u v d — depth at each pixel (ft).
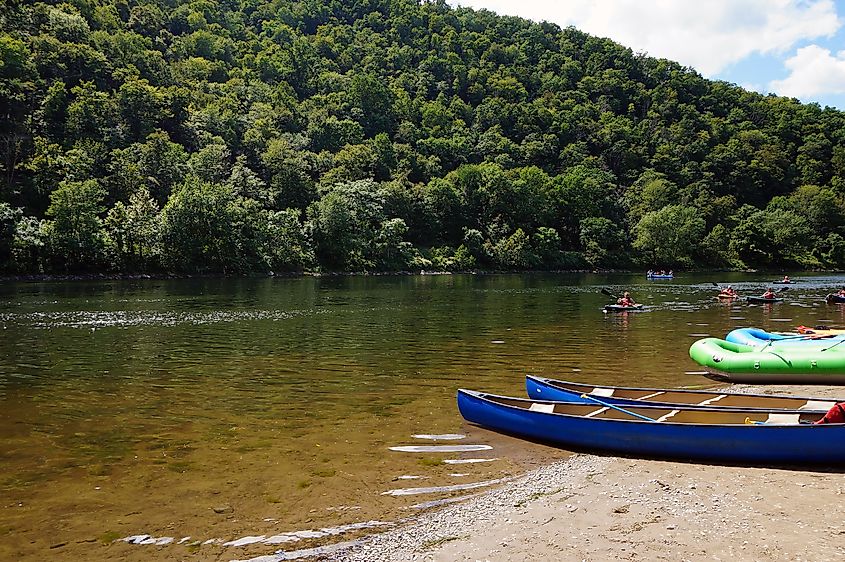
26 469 36.42
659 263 388.57
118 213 249.55
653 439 38.29
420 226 375.66
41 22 393.29
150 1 579.07
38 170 268.41
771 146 513.45
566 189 418.10
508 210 396.37
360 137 469.57
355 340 88.38
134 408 50.62
